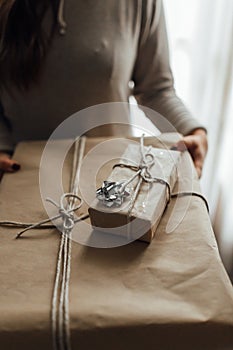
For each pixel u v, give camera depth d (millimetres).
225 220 1091
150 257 401
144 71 767
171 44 954
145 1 675
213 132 1020
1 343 333
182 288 366
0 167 554
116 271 387
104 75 674
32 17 610
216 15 890
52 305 347
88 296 357
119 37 671
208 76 968
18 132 751
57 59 655
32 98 690
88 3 641
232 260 1150
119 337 333
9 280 380
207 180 1093
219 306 347
